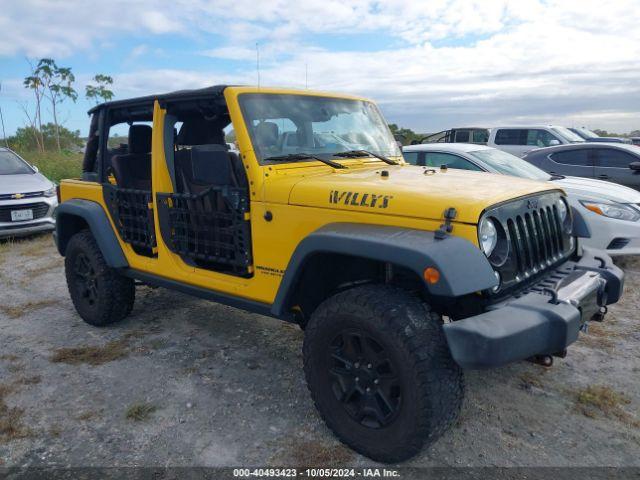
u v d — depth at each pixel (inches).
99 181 176.1
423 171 141.3
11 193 331.9
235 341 172.1
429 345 97.3
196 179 120.4
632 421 122.9
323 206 115.2
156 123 153.2
